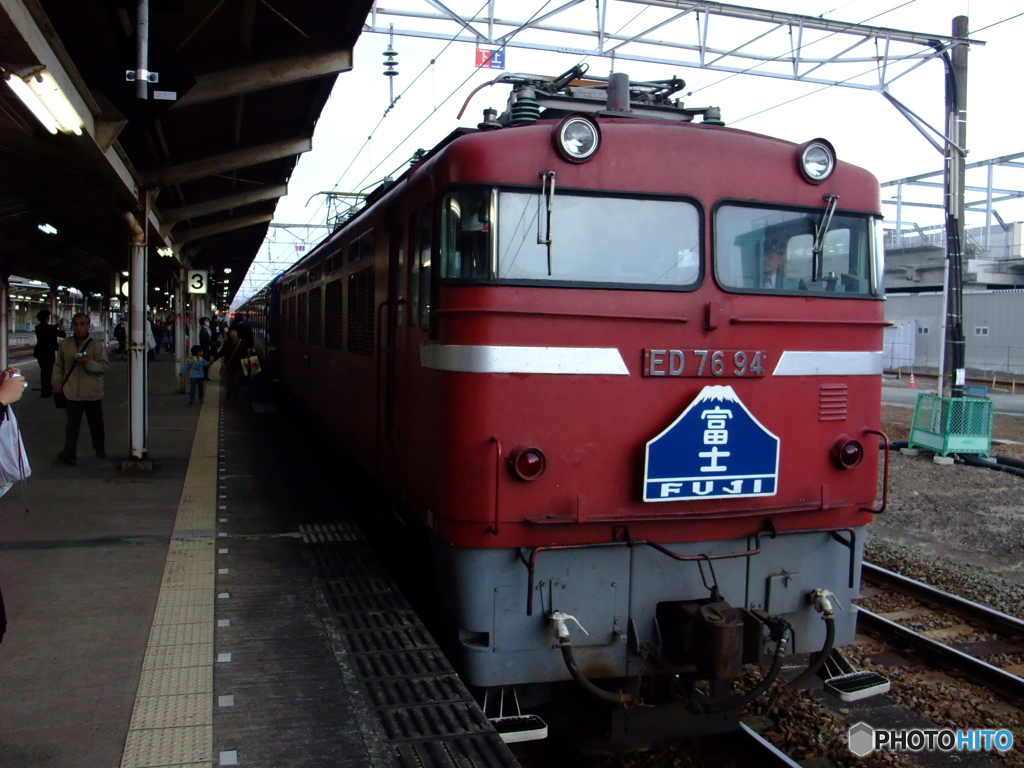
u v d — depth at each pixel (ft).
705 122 17.87
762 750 15.14
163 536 22.68
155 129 30.35
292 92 32.12
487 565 14.14
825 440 15.78
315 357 36.35
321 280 34.06
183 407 54.08
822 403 15.74
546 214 14.25
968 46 48.52
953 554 29.01
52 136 21.95
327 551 21.62
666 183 14.83
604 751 15.42
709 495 14.75
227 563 20.40
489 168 14.03
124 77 20.20
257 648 15.20
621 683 15.84
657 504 14.58
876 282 16.39
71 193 29.40
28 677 13.83
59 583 18.60
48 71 15.76
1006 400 85.30
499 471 13.87
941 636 21.35
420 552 19.92
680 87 19.39
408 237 17.58
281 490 29.12
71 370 31.86
